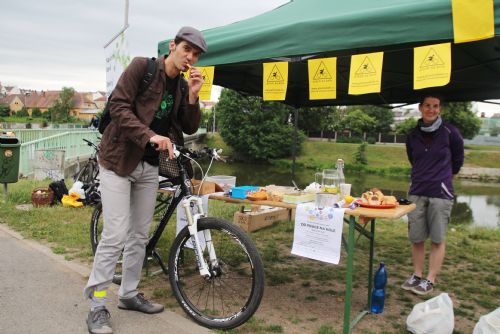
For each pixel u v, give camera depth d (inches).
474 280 153.8
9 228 200.4
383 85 223.8
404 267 168.2
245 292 125.5
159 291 123.5
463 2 96.0
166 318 104.4
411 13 104.5
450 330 102.0
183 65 98.3
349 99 254.4
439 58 103.6
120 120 92.2
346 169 1619.1
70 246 171.5
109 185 97.2
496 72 182.1
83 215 235.0
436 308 104.4
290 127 1803.6
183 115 107.9
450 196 135.6
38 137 580.1
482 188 1199.6
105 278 97.3
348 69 202.8
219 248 127.4
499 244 218.1
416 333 104.6
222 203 301.4
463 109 1790.1
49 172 401.4
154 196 108.2
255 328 104.2
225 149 1920.5
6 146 266.4
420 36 103.5
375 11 110.2
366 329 108.7
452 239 225.3
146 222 108.0
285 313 117.3
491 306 128.2
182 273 140.9
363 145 1707.7
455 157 138.0
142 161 102.7
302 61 171.2
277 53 126.9
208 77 142.7
